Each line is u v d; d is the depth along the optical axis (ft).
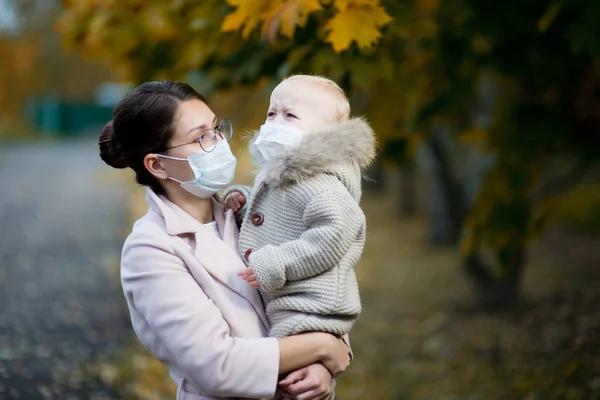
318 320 9.64
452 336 35.40
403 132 24.79
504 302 40.42
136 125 9.95
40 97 191.72
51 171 105.19
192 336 9.30
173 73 20.65
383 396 27.55
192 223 10.00
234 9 16.99
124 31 20.18
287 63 16.71
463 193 48.62
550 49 22.97
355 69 16.12
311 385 9.52
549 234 61.05
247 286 9.89
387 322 39.45
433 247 61.57
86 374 24.93
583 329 32.14
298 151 9.68
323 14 15.75
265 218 10.05
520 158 26.23
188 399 9.77
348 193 9.85
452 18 21.94
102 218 66.54
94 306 35.60
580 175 51.62
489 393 25.43
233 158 10.05
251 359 9.33
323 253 9.45
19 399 21.45
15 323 31.71
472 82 24.40
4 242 53.67
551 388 23.34
